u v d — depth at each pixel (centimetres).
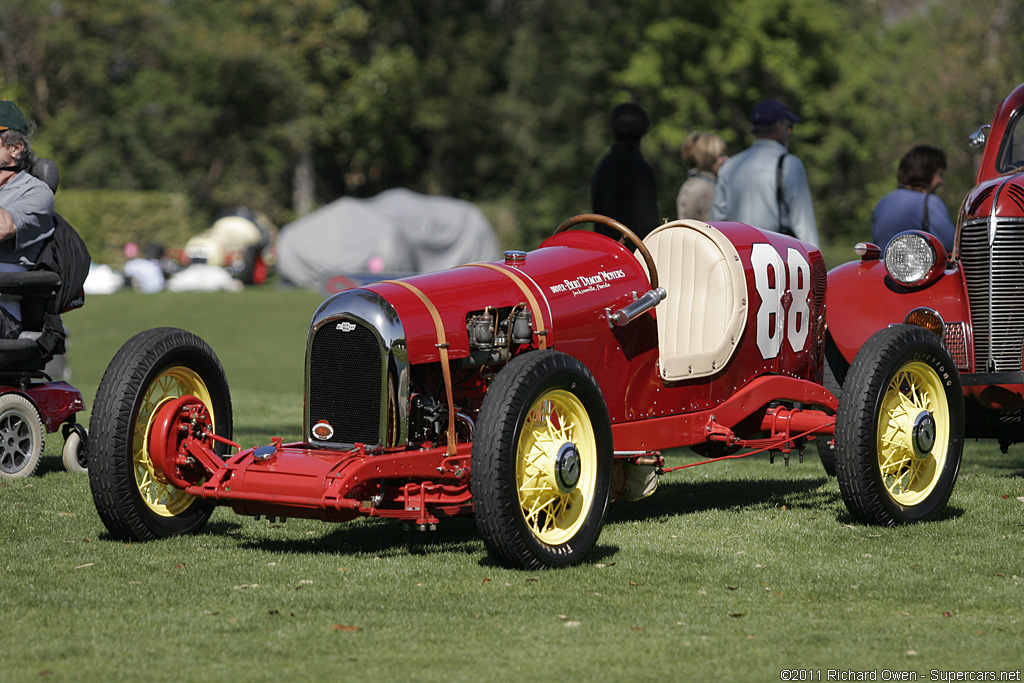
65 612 1177
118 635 1104
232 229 11319
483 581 1299
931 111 10556
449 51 15375
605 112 14825
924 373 1636
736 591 1271
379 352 1371
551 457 1359
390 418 1370
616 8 14925
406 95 14850
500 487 1304
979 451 2444
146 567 1359
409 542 1515
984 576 1334
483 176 15600
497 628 1132
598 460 1416
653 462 1573
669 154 14212
